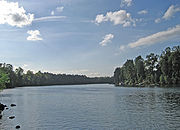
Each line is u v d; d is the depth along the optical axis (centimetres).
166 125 3744
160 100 7544
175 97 8412
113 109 5822
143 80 19575
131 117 4547
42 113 5328
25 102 8038
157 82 17525
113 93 12419
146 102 7150
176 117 4419
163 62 16612
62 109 6025
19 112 5519
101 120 4312
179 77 15825
